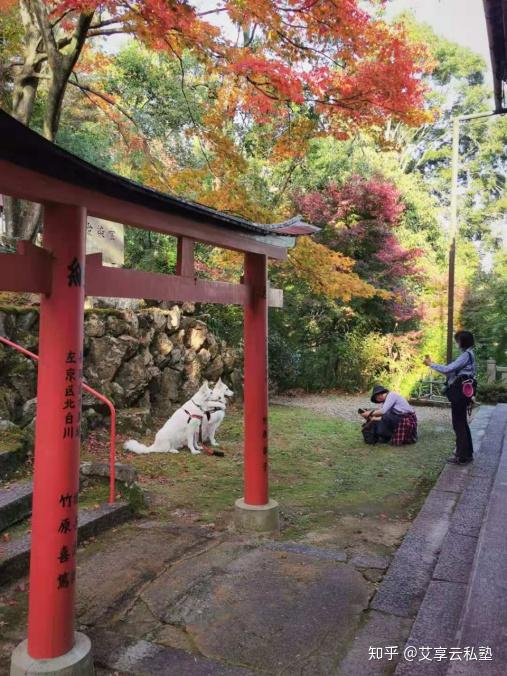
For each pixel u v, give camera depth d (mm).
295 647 2867
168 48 6738
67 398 2590
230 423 9414
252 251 4395
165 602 3303
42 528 2572
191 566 3783
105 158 12633
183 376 9680
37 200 2406
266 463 4676
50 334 2574
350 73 6988
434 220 18719
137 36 6879
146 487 5703
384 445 7980
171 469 6445
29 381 6738
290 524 4801
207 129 8719
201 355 10148
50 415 2578
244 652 2828
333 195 13367
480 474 5859
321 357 13992
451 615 2979
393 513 5121
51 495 2570
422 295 15883
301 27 6398
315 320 14406
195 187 7738
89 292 2809
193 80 12000
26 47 8094
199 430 7625
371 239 13867
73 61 7516
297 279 13094
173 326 9477
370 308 14695
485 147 24484
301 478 6277
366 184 13352
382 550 4211
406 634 2973
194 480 6047
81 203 2582
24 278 2406
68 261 2570
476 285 16672
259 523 4523
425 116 7211
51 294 2566
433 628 2852
